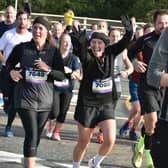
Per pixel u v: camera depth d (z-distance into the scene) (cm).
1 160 916
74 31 805
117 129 1289
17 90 768
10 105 1098
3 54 1086
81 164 918
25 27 1082
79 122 792
